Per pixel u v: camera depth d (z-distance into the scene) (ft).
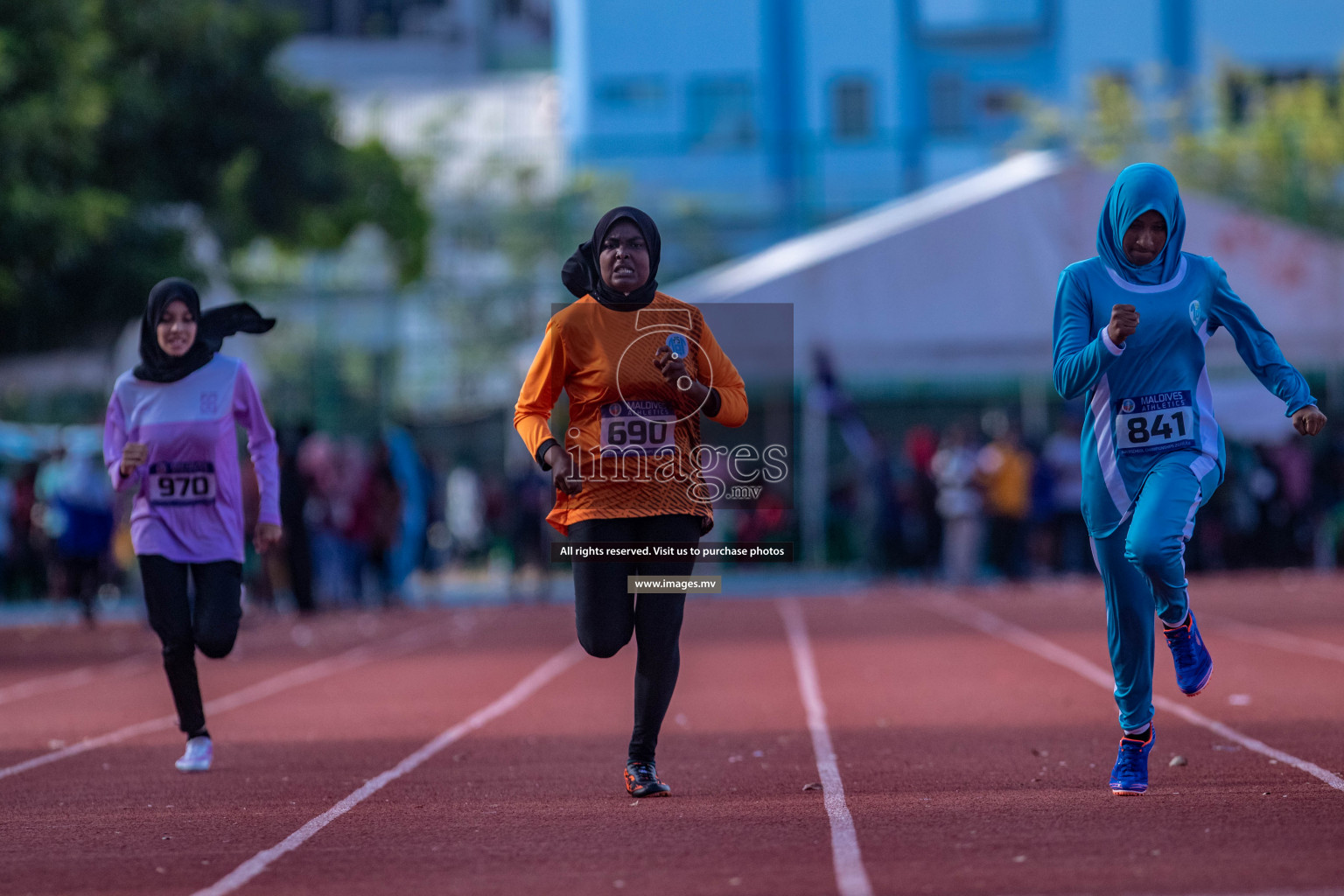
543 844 52.60
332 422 300.81
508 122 428.56
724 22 426.10
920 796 60.23
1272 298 203.51
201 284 247.70
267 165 270.05
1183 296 57.36
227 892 46.42
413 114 425.69
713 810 58.29
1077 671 109.19
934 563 223.30
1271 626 139.64
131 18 253.85
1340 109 342.44
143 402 72.54
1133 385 56.90
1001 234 200.13
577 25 427.33
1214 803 55.88
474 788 66.03
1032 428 293.02
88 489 185.16
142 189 247.91
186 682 73.31
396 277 317.22
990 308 199.82
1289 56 426.51
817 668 116.57
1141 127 369.09
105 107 217.77
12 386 238.48
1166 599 55.16
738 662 121.90
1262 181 327.67
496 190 369.09
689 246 335.88
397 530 209.36
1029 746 74.02
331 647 149.59
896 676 109.60
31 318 231.91
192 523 72.43
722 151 351.67
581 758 74.43
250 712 98.32
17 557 240.12
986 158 337.52
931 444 224.53
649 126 425.28
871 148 342.64
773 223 334.65
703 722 87.51
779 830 53.57
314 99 277.03
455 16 522.88
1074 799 58.18
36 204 203.41
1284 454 226.58
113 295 237.25
